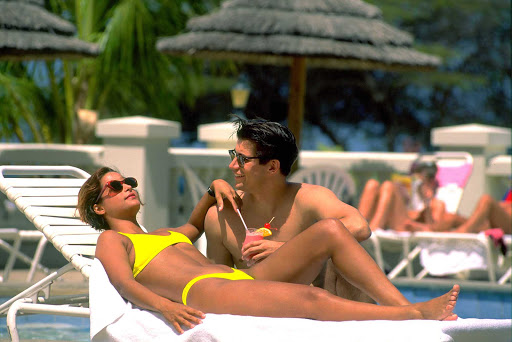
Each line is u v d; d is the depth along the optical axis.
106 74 22.45
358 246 5.28
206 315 5.07
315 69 38.44
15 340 6.09
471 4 36.31
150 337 5.19
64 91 23.14
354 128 41.84
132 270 5.91
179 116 24.02
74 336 8.08
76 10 22.41
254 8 13.74
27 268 14.19
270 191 6.21
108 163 15.12
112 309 5.46
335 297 4.99
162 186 15.33
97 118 22.72
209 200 6.62
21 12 13.43
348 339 4.59
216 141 17.56
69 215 7.35
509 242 12.31
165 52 13.83
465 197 16.09
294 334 4.71
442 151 16.38
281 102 39.38
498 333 5.09
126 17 21.75
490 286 12.18
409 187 15.26
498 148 16.44
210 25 13.51
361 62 13.54
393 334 4.54
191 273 5.67
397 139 41.44
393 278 12.97
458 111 40.28
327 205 6.06
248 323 4.84
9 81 21.22
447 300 4.74
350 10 13.96
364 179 16.48
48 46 13.12
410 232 12.88
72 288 10.46
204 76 33.75
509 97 40.19
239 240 6.41
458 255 12.84
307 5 13.70
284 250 5.49
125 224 6.45
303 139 41.47
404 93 40.28
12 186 7.45
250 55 14.09
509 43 38.84
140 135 14.87
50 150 15.27
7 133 22.23
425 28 38.53
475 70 39.12
